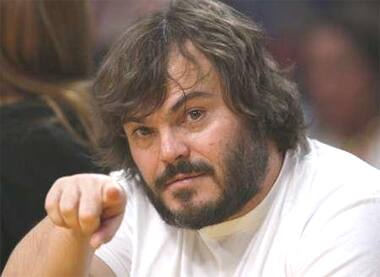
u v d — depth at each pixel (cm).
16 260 451
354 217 439
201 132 430
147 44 442
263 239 457
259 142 452
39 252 442
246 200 446
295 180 466
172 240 479
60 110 620
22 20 618
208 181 432
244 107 441
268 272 450
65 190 386
